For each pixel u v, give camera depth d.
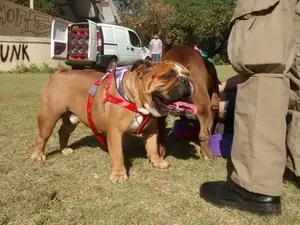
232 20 0.96
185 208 0.98
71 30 5.41
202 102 1.32
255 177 0.91
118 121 1.14
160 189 1.10
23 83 4.10
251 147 0.90
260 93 0.88
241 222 0.90
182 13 10.31
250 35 0.88
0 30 6.55
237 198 0.95
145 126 1.18
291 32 0.90
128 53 6.17
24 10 6.89
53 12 11.94
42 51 6.40
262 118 0.89
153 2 11.83
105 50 5.64
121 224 0.90
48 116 1.30
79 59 5.41
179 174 1.23
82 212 0.96
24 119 2.03
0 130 1.77
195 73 1.31
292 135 1.06
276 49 0.85
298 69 1.03
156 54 6.73
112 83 1.16
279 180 0.91
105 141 1.32
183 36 10.44
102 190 1.09
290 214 0.94
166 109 1.07
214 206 0.98
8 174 1.21
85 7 9.24
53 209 0.97
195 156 1.43
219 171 1.26
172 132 1.71
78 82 1.26
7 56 5.96
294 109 1.06
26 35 6.97
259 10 0.87
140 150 1.50
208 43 10.18
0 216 0.93
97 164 1.31
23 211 0.96
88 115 1.22
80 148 1.51
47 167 1.28
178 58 1.34
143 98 1.10
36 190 1.08
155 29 10.94
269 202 0.92
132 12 13.03
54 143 1.57
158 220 0.92
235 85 1.64
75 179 1.18
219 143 1.42
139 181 1.16
